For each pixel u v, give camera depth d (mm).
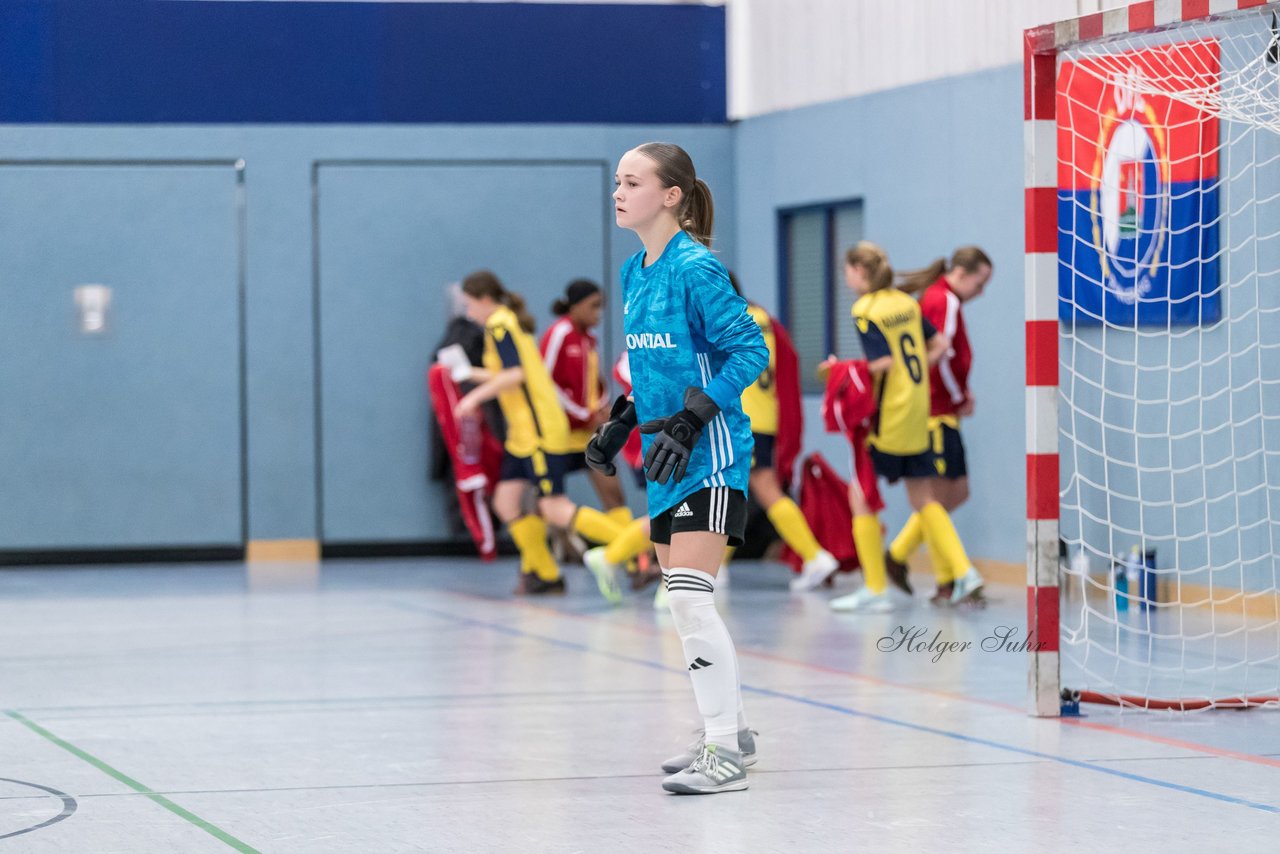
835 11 22125
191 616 17094
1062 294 15570
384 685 12305
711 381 8359
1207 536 15180
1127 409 16297
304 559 23875
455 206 24188
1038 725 10461
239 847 7383
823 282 22875
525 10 24344
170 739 10141
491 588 19844
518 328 18266
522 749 9750
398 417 24094
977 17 19406
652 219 8547
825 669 12984
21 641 15117
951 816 7930
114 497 23469
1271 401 14766
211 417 23688
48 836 7602
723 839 7496
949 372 17344
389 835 7613
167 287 23547
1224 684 12062
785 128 23391
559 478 18359
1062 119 14922
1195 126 15148
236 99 23672
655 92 24688
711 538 8469
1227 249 15086
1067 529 16984
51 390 23344
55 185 23297
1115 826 7711
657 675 12719
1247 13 9359
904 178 20875
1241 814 7949
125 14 23406
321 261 23891
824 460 20938
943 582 17422
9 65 23172
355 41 23938
